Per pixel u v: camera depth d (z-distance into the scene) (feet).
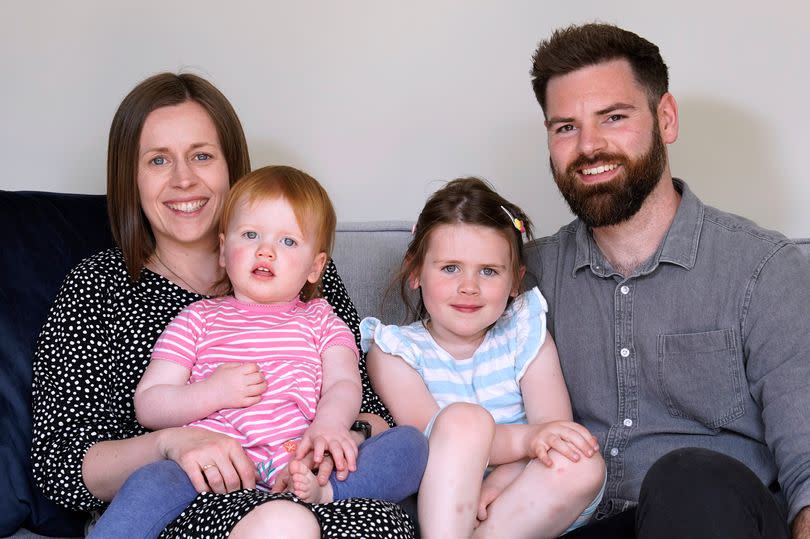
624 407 6.24
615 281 6.33
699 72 8.17
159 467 5.08
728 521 4.39
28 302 6.10
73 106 8.49
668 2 8.15
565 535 5.80
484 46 8.39
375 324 6.70
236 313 5.93
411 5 8.42
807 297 5.74
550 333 6.64
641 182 6.11
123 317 6.01
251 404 5.55
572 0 8.27
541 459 5.65
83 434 5.59
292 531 4.46
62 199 6.70
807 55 7.99
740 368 5.91
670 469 4.67
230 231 5.96
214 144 6.31
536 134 8.40
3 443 5.71
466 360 6.65
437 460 5.53
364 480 5.30
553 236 6.88
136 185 6.14
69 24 8.44
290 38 8.50
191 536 4.68
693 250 6.08
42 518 5.70
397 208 8.63
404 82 8.49
